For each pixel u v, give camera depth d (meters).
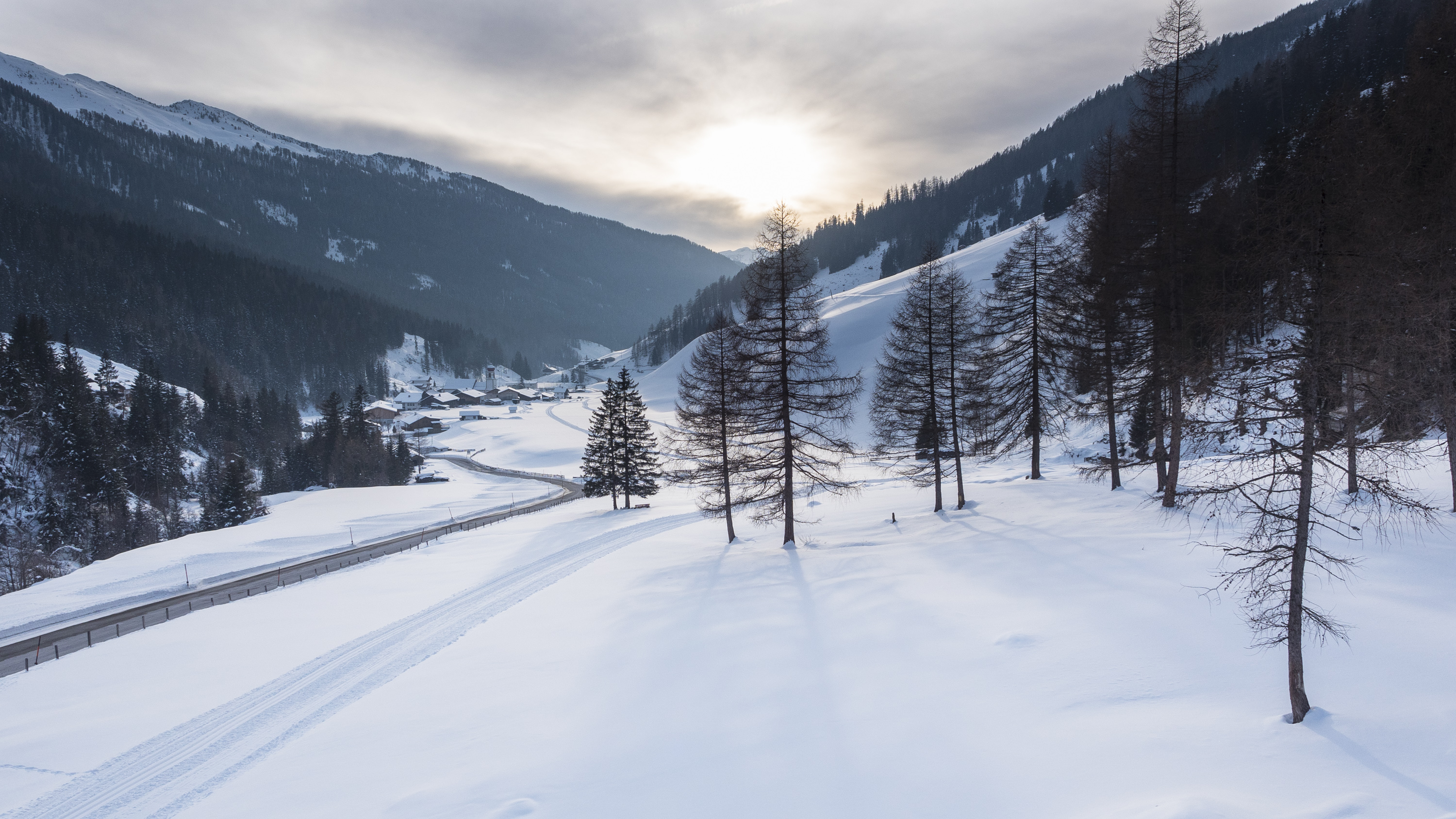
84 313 156.38
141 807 12.25
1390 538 15.16
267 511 64.62
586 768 11.30
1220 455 27.69
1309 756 7.96
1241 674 10.38
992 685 11.64
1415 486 18.92
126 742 14.96
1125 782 8.19
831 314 145.25
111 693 18.11
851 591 18.66
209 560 40.28
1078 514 23.31
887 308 133.88
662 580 24.17
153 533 68.00
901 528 27.08
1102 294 24.55
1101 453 42.19
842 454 27.19
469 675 16.94
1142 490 25.47
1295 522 8.96
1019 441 30.05
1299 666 8.84
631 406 52.16
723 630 17.19
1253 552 9.38
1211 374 9.62
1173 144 21.34
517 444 120.69
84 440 70.06
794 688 13.07
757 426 27.12
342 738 14.12
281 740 14.52
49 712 17.02
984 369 28.58
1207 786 7.74
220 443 115.50
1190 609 13.14
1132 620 13.10
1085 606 14.30
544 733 12.95
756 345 26.14
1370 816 6.60
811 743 10.80
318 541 46.06
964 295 28.50
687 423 30.81
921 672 12.73
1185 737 8.95
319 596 28.34
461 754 12.55
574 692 14.81
